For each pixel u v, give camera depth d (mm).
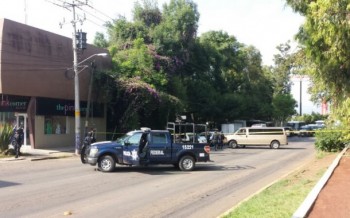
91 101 36656
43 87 30688
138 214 10492
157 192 13805
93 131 29562
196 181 16484
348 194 11219
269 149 37344
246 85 68625
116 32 48031
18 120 30703
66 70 33000
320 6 10469
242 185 15477
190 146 20219
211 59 57625
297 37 13109
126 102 37906
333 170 16391
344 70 12859
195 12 51094
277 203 10523
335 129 27891
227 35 66250
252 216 9156
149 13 50406
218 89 60438
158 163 19797
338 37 10562
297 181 14953
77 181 16031
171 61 45844
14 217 9969
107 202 11969
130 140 19484
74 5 29188
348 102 12836
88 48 36156
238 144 39531
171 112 41281
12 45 27828
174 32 48594
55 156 26625
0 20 27281
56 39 32031
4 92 27266
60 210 10797
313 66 14781
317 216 8781
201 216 10328
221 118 58406
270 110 70500
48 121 31984
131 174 18484
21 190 13766
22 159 24594
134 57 41156
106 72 36906
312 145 43594
